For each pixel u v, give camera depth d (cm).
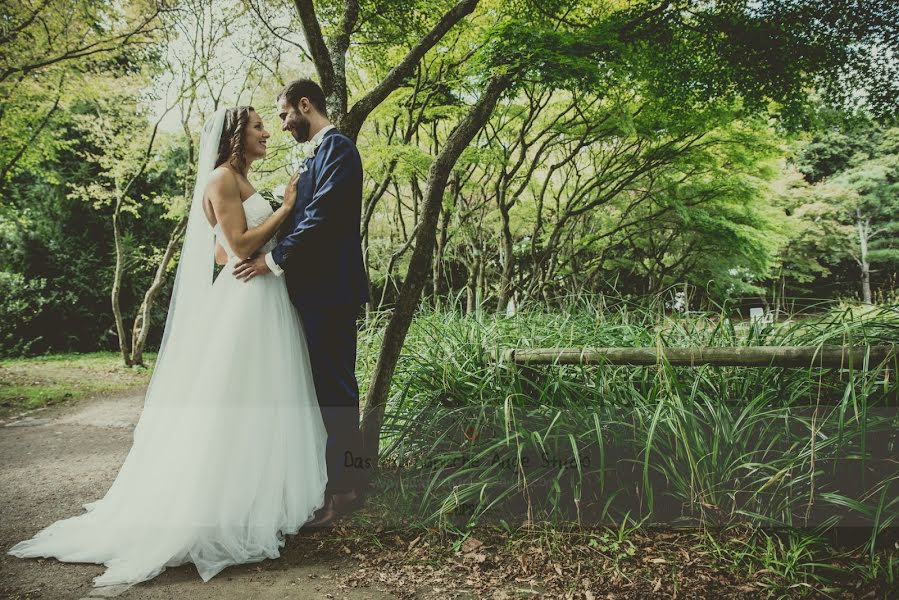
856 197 1522
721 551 190
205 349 222
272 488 211
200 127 997
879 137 1592
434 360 281
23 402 623
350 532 221
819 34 474
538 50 353
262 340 221
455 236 1000
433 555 201
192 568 198
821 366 204
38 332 1312
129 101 975
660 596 170
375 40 577
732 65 508
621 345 275
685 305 299
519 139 805
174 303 231
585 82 389
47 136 959
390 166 673
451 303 407
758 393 230
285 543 214
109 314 1428
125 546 202
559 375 247
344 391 233
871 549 175
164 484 206
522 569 188
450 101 673
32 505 271
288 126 244
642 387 241
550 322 337
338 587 182
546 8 469
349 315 238
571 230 962
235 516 202
